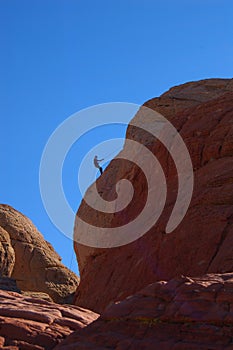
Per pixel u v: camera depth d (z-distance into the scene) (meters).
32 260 57.31
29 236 58.88
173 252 21.86
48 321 15.06
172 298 13.46
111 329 13.44
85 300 25.17
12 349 14.00
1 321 14.70
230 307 12.77
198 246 21.27
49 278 56.75
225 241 20.77
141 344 12.73
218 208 22.09
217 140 24.86
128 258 24.39
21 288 55.72
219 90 41.47
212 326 12.56
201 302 13.05
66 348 13.27
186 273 20.77
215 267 19.81
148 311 13.41
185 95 40.88
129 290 22.45
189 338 12.52
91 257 28.53
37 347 14.21
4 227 58.25
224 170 23.41
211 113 26.56
